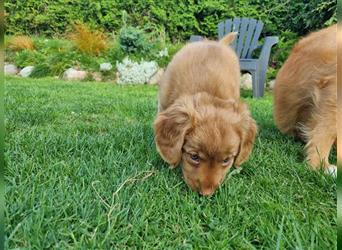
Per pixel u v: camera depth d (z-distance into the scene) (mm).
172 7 1735
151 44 1595
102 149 469
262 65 1235
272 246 279
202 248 281
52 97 928
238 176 419
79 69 1548
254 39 1336
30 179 359
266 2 1646
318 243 281
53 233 274
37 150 443
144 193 348
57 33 1827
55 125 608
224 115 394
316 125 492
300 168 443
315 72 508
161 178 388
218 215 330
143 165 423
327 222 320
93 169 397
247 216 326
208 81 464
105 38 1732
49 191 334
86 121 667
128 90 1259
